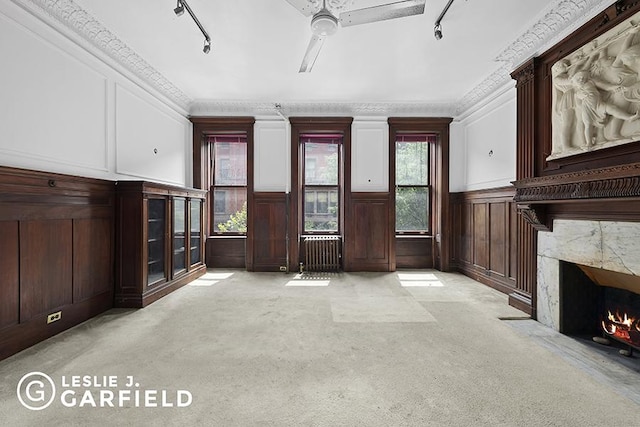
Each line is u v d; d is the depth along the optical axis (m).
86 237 2.98
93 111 3.12
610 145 2.13
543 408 1.67
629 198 1.90
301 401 1.73
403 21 2.91
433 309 3.32
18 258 2.30
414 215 5.64
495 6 2.68
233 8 2.72
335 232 5.64
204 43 3.29
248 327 2.81
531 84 3.06
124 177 3.61
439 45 3.34
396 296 3.81
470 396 1.78
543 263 2.95
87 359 2.20
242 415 1.61
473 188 4.89
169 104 4.62
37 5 2.44
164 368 2.08
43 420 1.57
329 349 2.37
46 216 2.54
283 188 5.36
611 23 2.23
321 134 5.52
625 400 1.75
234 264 5.55
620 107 2.07
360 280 4.66
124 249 3.37
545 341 2.54
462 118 5.22
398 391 1.83
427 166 5.66
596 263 2.37
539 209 2.88
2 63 2.23
